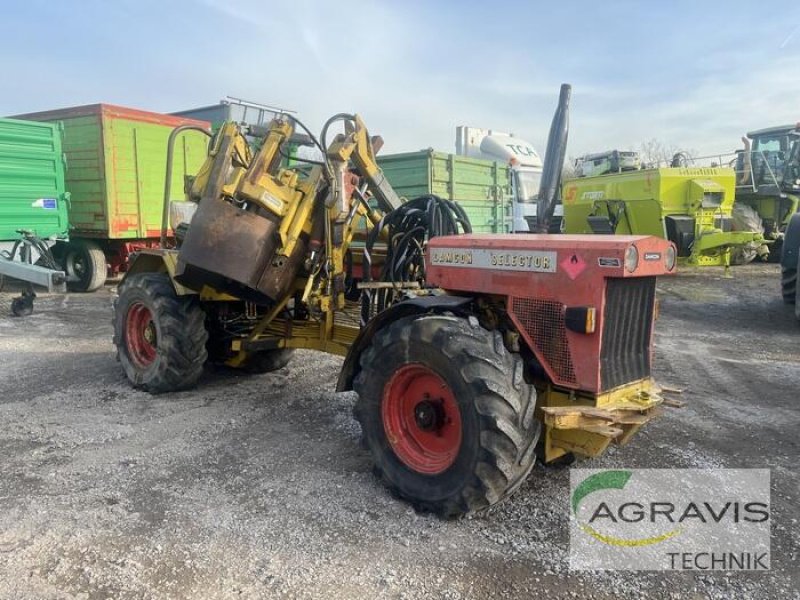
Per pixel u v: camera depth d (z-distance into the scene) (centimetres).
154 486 377
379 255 500
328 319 496
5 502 356
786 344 775
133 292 560
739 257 1518
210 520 338
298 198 474
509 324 362
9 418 492
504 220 1362
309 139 513
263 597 274
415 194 1127
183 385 555
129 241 1248
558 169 596
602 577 291
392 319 375
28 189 1059
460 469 327
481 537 323
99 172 1162
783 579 291
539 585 284
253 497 364
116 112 1162
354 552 309
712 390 580
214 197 463
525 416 325
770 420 497
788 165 1562
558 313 335
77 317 947
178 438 453
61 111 1194
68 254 1232
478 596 276
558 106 590
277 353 624
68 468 402
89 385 582
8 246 1044
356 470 400
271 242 468
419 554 307
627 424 334
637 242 319
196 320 545
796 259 937
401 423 365
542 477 391
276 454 425
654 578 291
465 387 322
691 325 902
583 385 331
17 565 296
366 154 486
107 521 336
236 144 475
